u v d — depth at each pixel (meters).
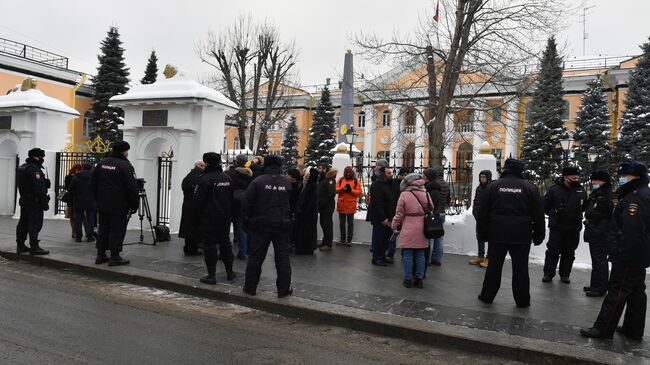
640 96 28.56
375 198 8.57
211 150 11.90
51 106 14.65
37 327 5.09
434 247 8.81
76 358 4.28
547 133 27.55
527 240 6.12
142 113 11.98
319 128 41.16
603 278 6.90
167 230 10.35
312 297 6.41
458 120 16.22
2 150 15.16
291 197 9.44
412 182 7.17
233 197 8.76
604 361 4.54
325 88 42.09
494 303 6.42
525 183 6.19
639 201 4.94
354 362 4.57
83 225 11.20
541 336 5.16
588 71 38.03
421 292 6.86
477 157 10.27
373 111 17.44
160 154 12.33
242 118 26.94
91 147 14.41
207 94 11.39
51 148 14.90
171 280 7.10
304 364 4.43
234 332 5.29
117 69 37.31
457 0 13.66
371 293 6.71
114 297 6.53
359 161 14.73
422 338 5.25
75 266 8.01
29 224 8.59
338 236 11.17
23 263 8.54
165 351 4.57
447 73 13.34
